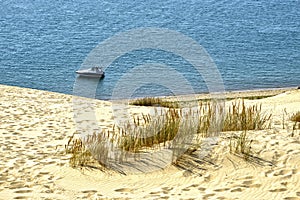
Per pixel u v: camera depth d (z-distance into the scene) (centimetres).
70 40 9250
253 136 1578
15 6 13675
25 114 2456
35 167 1453
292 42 9381
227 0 15762
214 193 1195
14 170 1436
